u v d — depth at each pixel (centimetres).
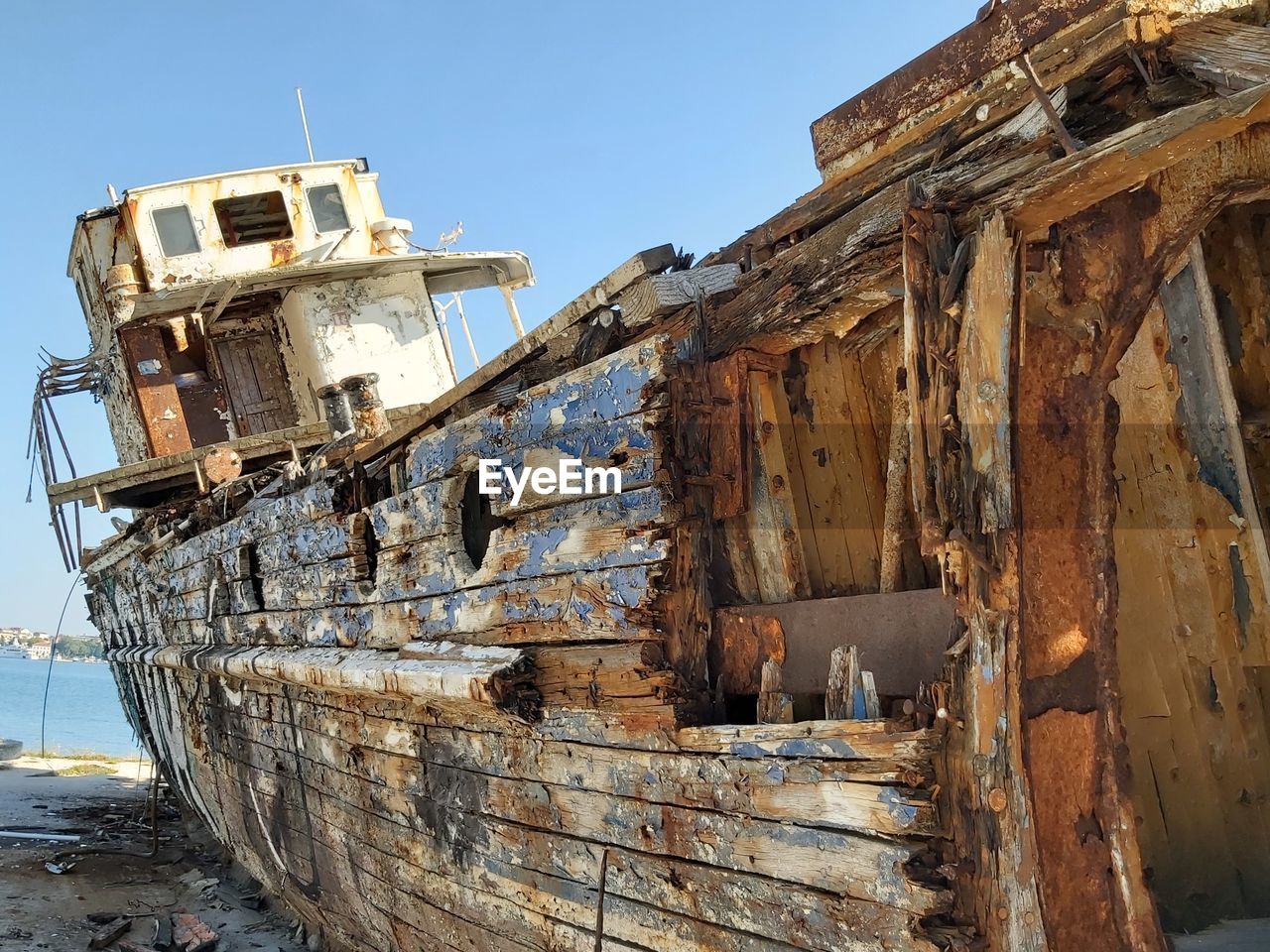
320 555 575
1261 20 266
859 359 355
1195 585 376
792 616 326
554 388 385
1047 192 246
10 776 1595
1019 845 252
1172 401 382
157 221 1070
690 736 327
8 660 14712
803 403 359
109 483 940
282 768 676
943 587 270
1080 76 256
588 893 377
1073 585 271
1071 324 271
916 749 263
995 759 255
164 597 914
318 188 1121
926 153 295
